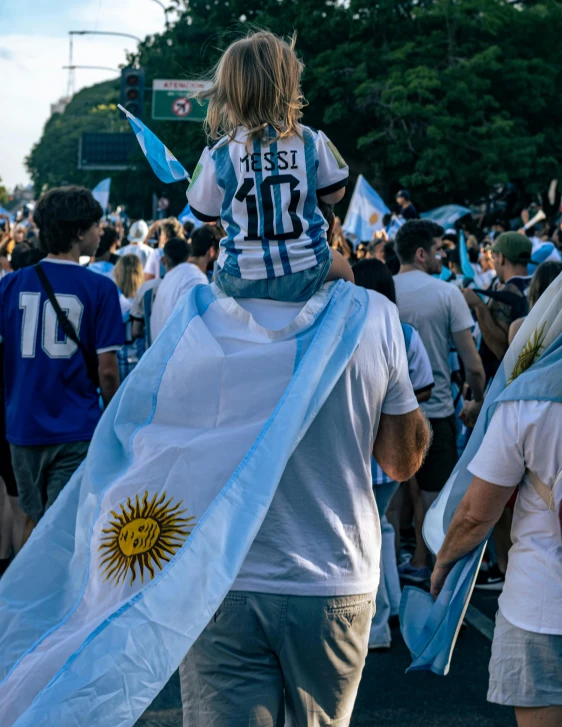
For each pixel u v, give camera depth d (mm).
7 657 1943
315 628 1941
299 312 2010
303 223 1983
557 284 2273
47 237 3828
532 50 34062
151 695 1750
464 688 4008
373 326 2031
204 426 1977
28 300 3787
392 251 6488
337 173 2025
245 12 38312
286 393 1902
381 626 4383
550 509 2209
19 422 3785
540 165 32219
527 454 2205
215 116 2061
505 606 2277
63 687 1713
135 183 47250
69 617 1945
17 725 1679
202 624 1782
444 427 5129
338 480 1984
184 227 11328
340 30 34406
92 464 2035
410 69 31016
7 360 3842
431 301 5059
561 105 34594
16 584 2027
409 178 30953
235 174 2008
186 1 40156
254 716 1927
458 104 31516
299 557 1937
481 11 32344
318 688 1982
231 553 1805
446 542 2387
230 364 1970
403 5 34594
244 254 2012
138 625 1780
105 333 3812
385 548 4449
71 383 3809
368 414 2020
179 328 2053
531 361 2285
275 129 1980
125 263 7176
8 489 4707
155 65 40188
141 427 2006
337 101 33281
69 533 2074
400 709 3797
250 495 1839
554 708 2199
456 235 11203
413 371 4402
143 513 1911
